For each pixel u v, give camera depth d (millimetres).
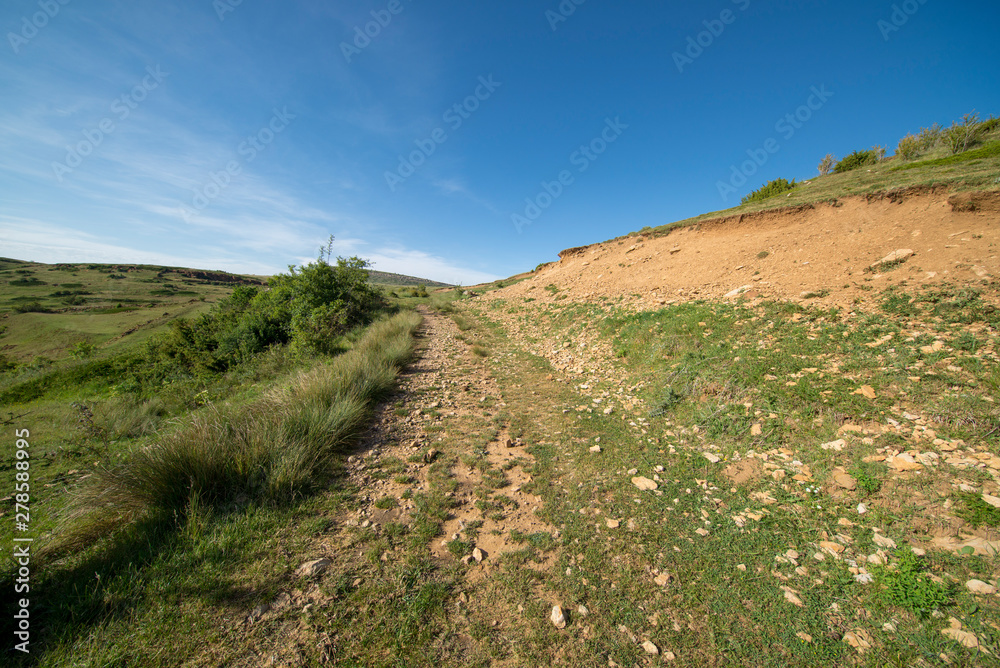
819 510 3043
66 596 2225
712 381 5230
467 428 5176
